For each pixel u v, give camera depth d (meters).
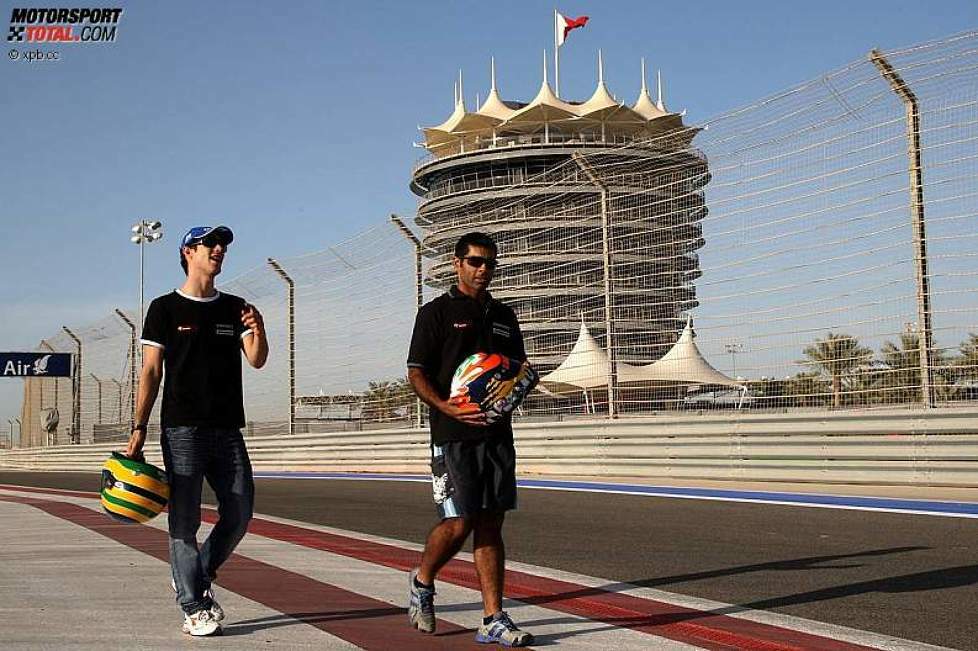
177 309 4.30
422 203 51.31
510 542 7.95
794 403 12.19
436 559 4.36
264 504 12.23
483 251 4.33
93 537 8.22
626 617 4.91
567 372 16.25
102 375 27.20
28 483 19.39
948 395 10.68
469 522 4.27
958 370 10.62
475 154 51.19
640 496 11.87
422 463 18.12
